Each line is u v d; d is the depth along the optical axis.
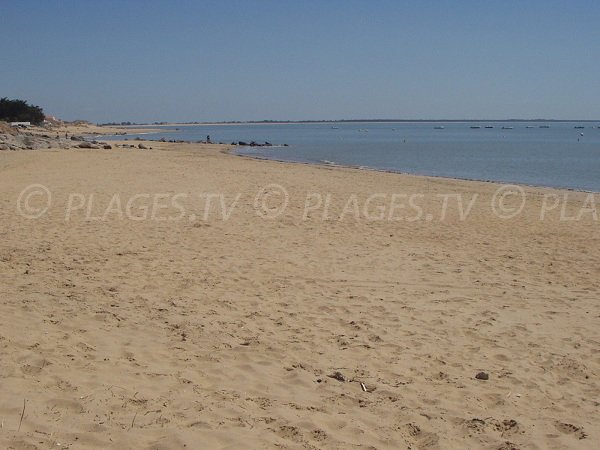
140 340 5.83
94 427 3.96
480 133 124.19
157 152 39.22
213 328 6.34
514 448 4.18
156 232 11.76
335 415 4.52
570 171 31.47
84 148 37.25
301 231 12.46
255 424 4.24
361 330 6.59
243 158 37.66
